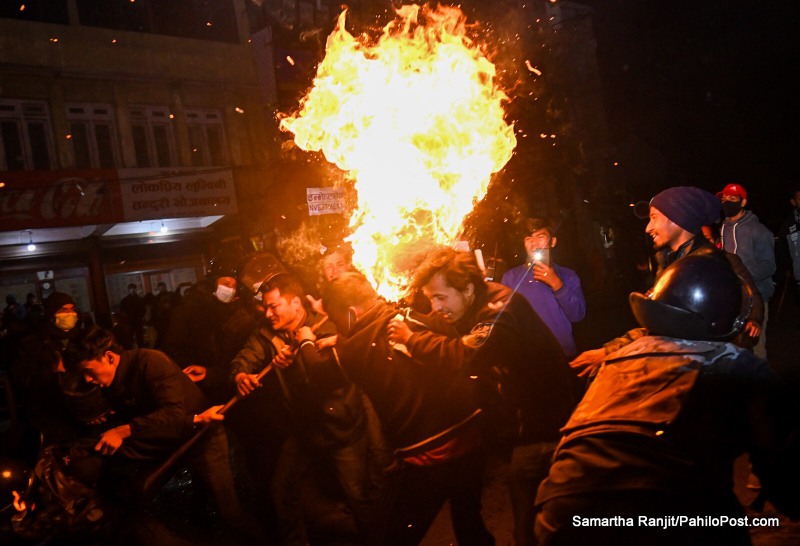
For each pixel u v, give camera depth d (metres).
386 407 2.90
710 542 1.94
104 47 18.05
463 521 2.98
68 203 16.61
